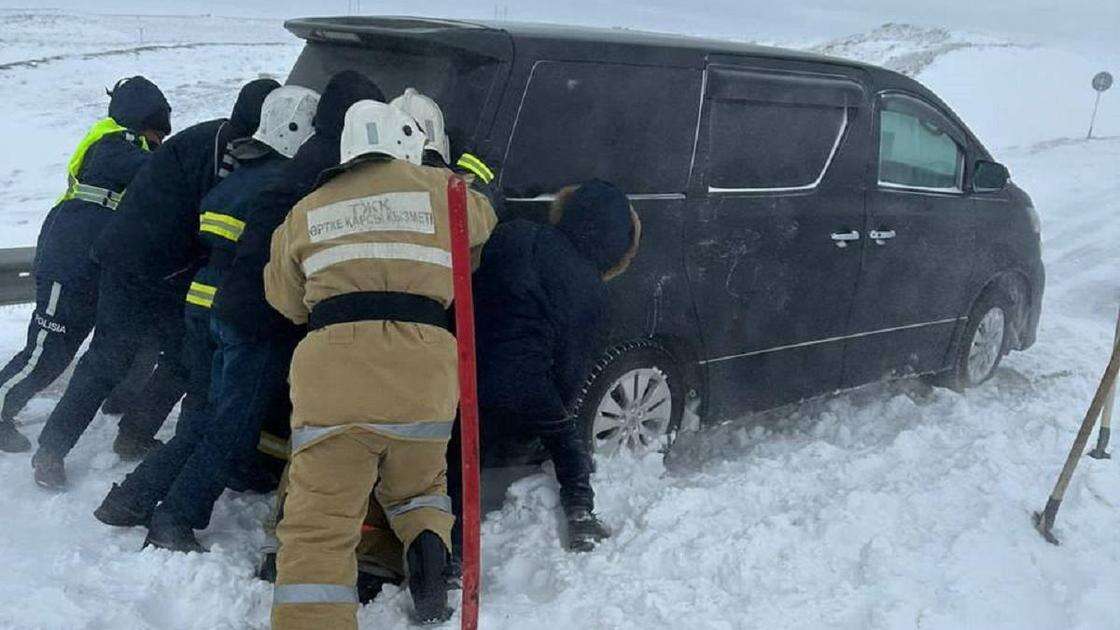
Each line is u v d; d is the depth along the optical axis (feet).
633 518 14.01
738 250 16.07
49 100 79.61
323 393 10.39
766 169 16.53
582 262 13.08
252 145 13.08
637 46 14.75
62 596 11.21
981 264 20.93
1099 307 31.81
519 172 13.60
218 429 12.33
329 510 10.50
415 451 10.87
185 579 11.80
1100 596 13.16
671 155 15.15
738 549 13.25
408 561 11.35
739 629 11.75
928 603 12.56
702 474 15.93
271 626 10.64
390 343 10.46
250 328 11.93
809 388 18.07
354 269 10.52
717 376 16.38
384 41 13.93
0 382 15.58
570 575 12.55
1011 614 12.58
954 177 20.40
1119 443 18.24
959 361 21.25
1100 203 51.44
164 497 13.02
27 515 13.50
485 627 11.44
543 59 13.69
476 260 11.86
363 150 10.95
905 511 14.76
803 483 15.64
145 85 16.33
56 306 15.52
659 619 11.80
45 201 51.85
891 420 19.51
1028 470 16.49
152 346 15.47
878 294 18.75
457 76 13.25
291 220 10.90
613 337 14.73
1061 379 22.54
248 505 14.10
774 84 16.31
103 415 16.96
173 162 13.64
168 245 13.73
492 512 14.08
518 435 13.69
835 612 12.23
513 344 12.84
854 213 17.92
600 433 14.87
